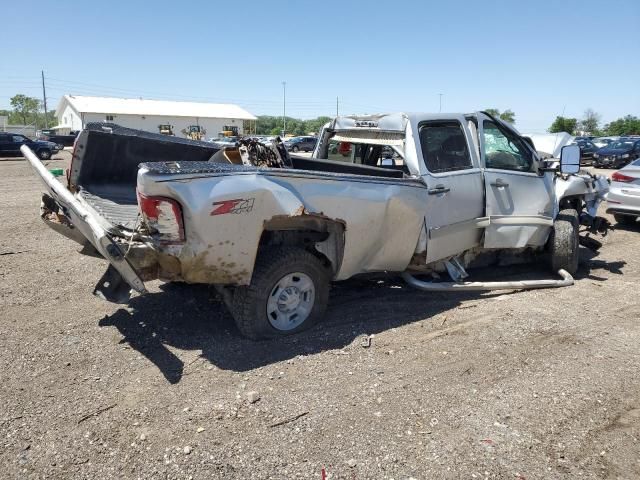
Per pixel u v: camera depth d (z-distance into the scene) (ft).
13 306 16.16
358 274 16.96
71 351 13.19
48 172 14.67
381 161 20.27
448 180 17.10
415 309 16.76
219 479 8.80
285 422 10.39
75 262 21.34
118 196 17.53
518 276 21.40
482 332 15.06
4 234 26.40
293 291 14.33
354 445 9.74
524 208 19.42
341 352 13.48
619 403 11.38
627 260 24.53
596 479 8.98
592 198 23.75
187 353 13.21
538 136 37.70
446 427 10.37
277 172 12.98
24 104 337.31
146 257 11.97
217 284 14.01
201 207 11.77
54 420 10.28
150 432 9.99
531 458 9.49
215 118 237.45
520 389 11.88
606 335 15.08
